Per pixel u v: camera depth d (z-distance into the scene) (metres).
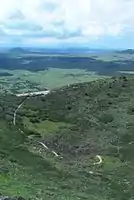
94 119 137.12
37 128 126.38
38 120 135.88
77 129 128.50
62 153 102.38
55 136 117.94
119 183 76.50
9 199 41.69
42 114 144.88
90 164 93.88
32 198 47.94
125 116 137.12
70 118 140.50
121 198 65.25
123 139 118.19
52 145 108.81
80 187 66.56
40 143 108.19
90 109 148.25
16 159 76.19
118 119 135.00
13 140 95.81
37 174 69.00
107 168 91.44
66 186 64.56
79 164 92.19
